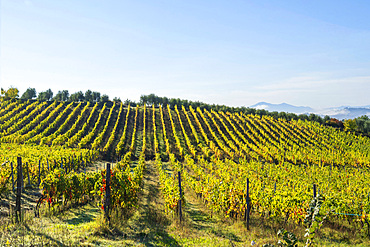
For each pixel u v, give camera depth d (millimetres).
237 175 29234
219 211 14172
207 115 80875
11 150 31312
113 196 10734
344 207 12227
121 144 47500
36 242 6379
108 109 81500
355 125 72062
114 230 8484
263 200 12758
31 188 15859
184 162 42250
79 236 7371
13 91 85250
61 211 10969
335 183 22688
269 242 8703
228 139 58719
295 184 23266
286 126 71500
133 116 76312
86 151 36344
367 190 19250
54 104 78062
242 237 9602
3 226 7375
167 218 11633
